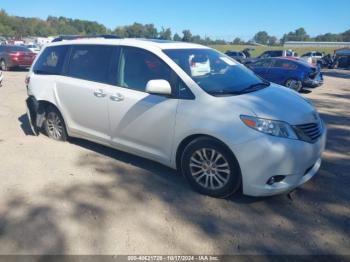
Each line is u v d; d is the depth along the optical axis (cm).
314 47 8775
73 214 352
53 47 559
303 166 355
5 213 353
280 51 3269
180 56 426
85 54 504
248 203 374
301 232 325
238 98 377
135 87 436
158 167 467
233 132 350
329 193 397
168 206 368
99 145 551
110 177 437
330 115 847
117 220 342
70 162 484
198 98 381
